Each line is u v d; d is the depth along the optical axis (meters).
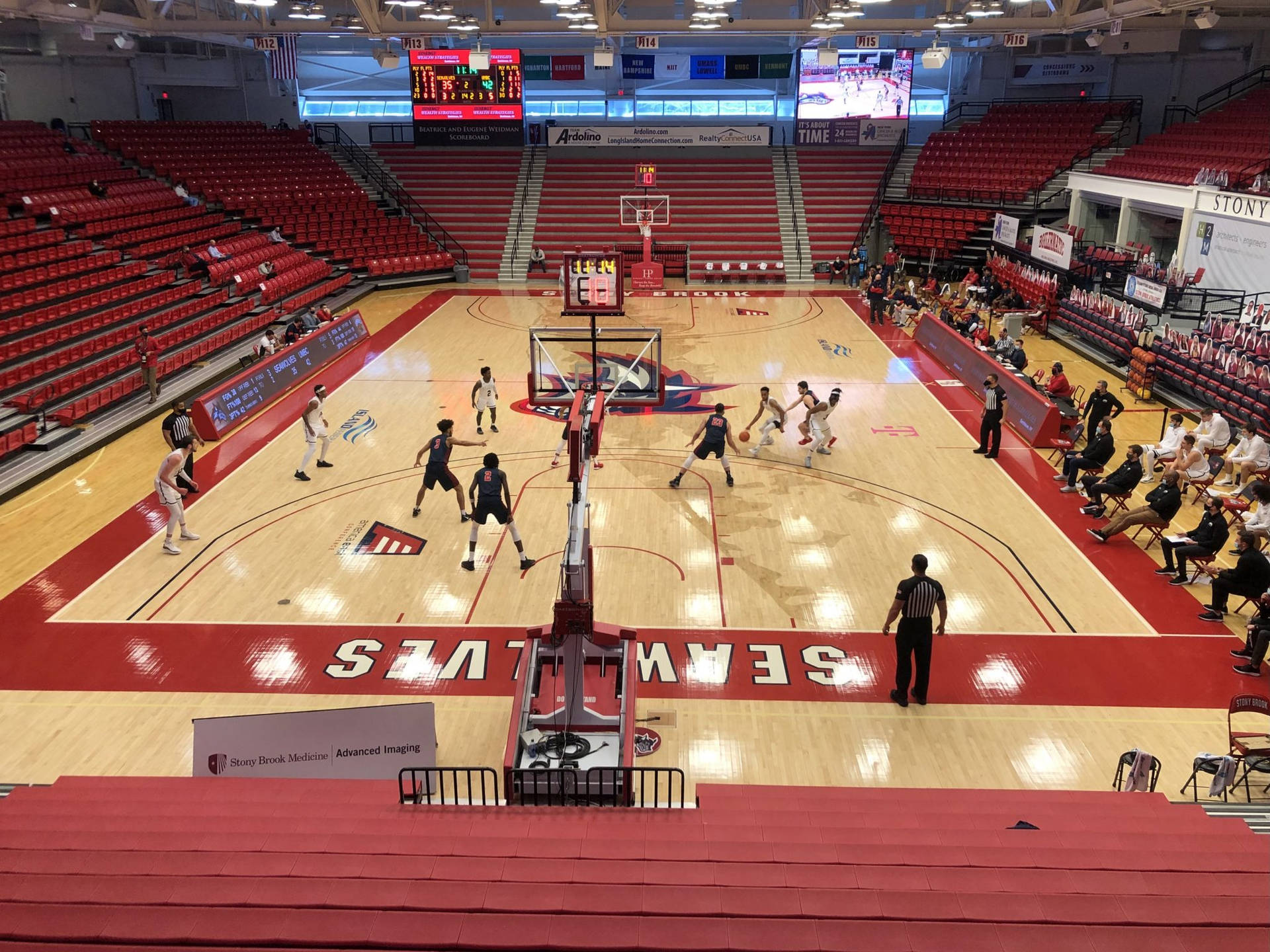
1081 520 14.18
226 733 7.67
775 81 39.97
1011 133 35.59
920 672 9.63
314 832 6.12
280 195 33.31
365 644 10.77
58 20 24.42
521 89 36.72
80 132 33.41
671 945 4.29
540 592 11.91
